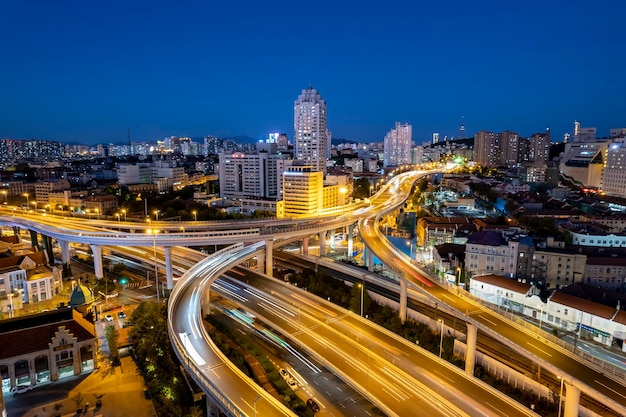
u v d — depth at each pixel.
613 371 83.69
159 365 107.81
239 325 137.00
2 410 64.69
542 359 86.44
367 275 162.50
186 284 139.00
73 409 93.94
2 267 152.50
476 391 88.06
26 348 101.75
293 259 195.38
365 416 92.31
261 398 82.38
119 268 182.50
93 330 116.38
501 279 143.50
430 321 126.12
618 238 182.00
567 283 151.88
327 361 97.19
